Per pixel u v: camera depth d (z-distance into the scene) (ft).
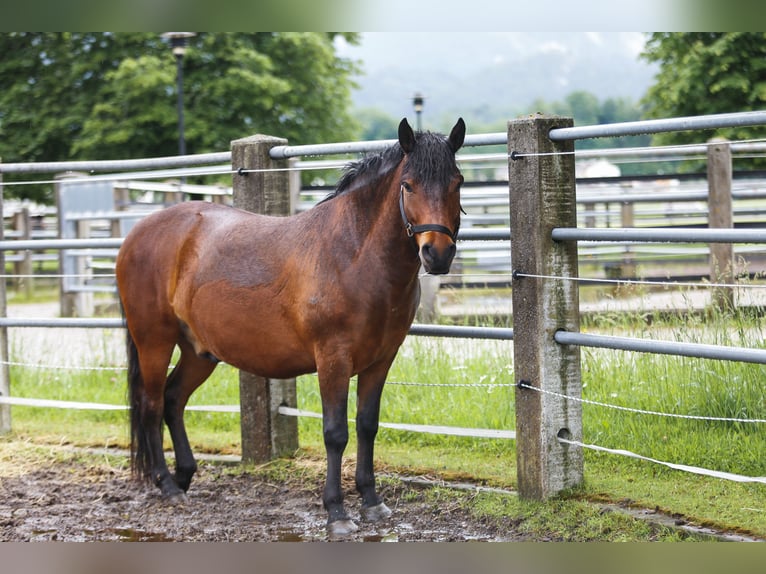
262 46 71.77
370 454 15.67
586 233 14.51
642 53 59.77
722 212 30.58
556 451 15.46
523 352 15.35
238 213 17.11
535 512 14.99
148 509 16.98
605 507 14.89
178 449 17.87
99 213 46.57
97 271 50.52
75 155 69.15
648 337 21.18
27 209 53.47
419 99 55.16
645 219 43.09
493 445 18.94
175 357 25.82
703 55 54.90
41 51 68.49
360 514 15.74
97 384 26.71
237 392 24.09
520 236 15.16
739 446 16.67
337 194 15.34
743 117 12.51
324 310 14.57
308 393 22.25
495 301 33.60
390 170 14.32
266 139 18.92
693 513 14.32
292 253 15.30
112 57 68.28
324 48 73.56
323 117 75.87
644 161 38.37
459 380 21.71
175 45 56.49
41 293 55.93
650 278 34.40
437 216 13.11
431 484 17.10
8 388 23.35
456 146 13.91
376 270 14.34
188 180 68.44
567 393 15.49
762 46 53.67
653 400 18.52
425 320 29.07
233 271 16.01
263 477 18.61
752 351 12.54
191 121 66.54
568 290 15.34
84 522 16.24
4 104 68.18
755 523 13.79
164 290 17.29
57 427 23.40
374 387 15.60
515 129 14.99
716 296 21.57
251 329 15.76
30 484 18.80
